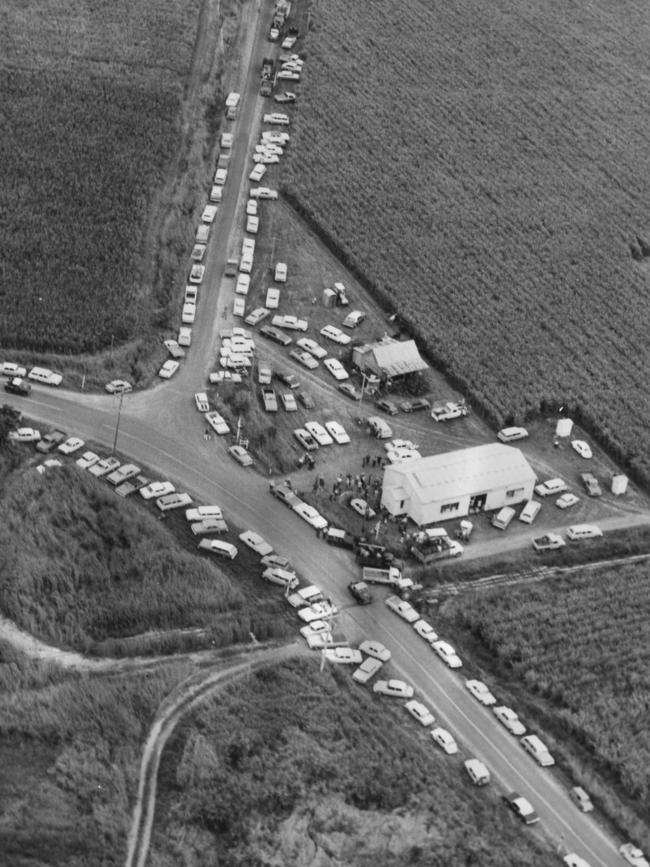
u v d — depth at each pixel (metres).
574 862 189.25
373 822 191.75
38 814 185.38
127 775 192.12
